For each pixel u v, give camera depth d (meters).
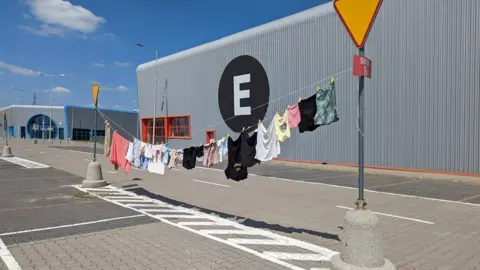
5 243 5.93
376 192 11.49
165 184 13.45
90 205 9.31
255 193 11.44
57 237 6.29
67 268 4.82
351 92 17.89
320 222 7.59
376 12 4.41
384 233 6.68
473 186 12.77
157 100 32.97
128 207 9.09
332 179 14.80
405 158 15.65
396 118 15.96
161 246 5.79
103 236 6.36
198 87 28.12
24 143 55.44
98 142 62.22
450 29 14.30
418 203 9.65
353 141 17.81
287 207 9.22
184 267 4.86
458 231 6.82
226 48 25.44
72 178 14.89
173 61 30.86
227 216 8.16
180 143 29.97
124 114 78.50
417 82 15.27
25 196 10.59
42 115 74.00
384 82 16.38
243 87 24.06
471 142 13.70
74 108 71.19
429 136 14.88
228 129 25.38
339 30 18.41
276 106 21.80
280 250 5.64
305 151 20.12
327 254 5.45
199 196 10.90
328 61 18.92
